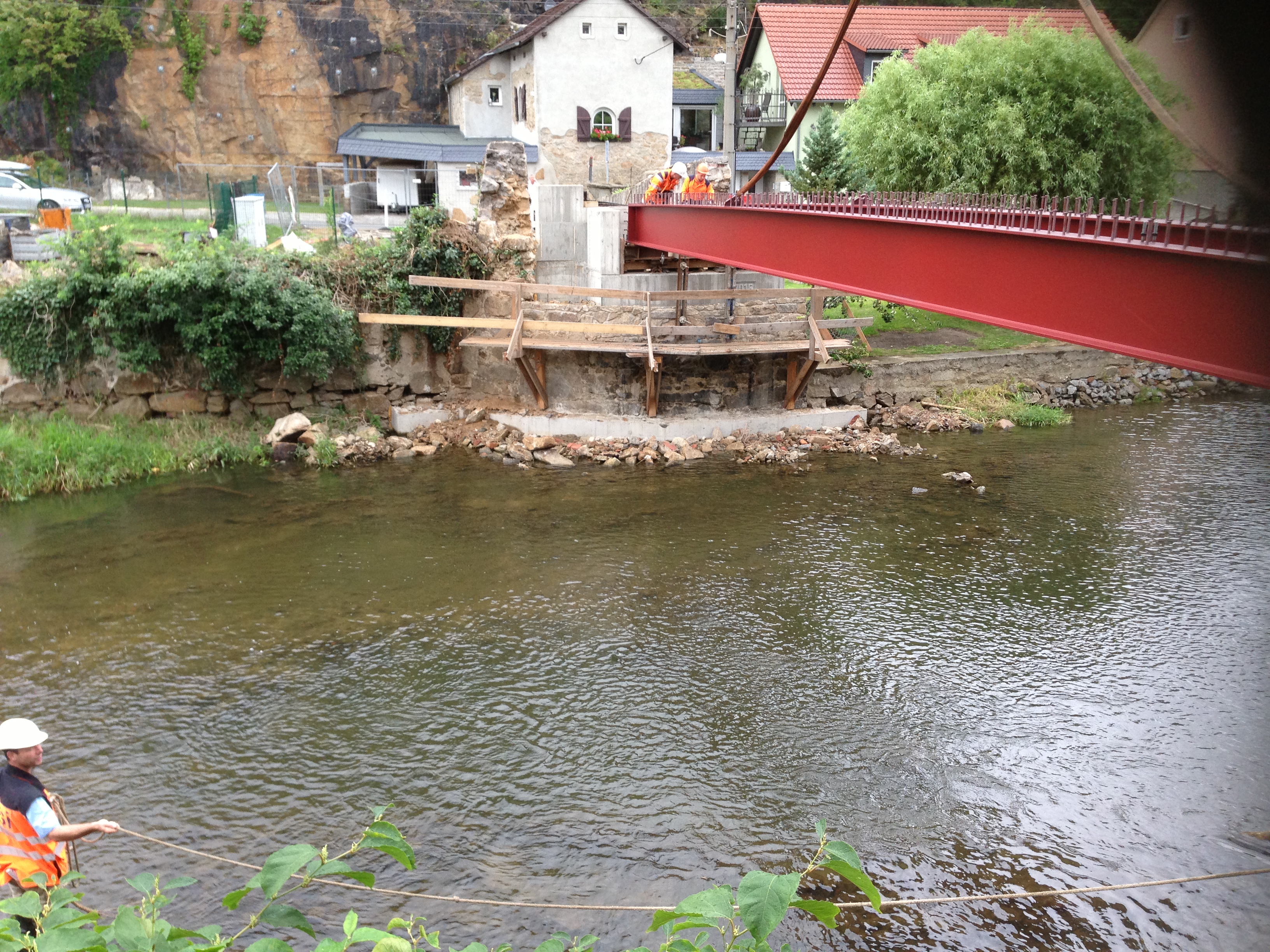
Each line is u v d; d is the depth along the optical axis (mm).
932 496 17891
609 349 20062
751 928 2791
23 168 32969
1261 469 19578
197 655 11609
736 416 21750
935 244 10086
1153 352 7254
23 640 11945
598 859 8047
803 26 37375
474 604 13180
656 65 36875
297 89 42344
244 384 20719
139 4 40438
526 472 19344
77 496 17578
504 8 44969
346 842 8172
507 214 23016
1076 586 13875
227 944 2994
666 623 12617
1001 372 25469
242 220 25062
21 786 5910
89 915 3186
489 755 9570
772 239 14203
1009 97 24625
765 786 9117
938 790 9070
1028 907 7551
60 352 19312
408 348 22094
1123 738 9938
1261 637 12188
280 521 16375
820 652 11844
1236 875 7074
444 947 6992
